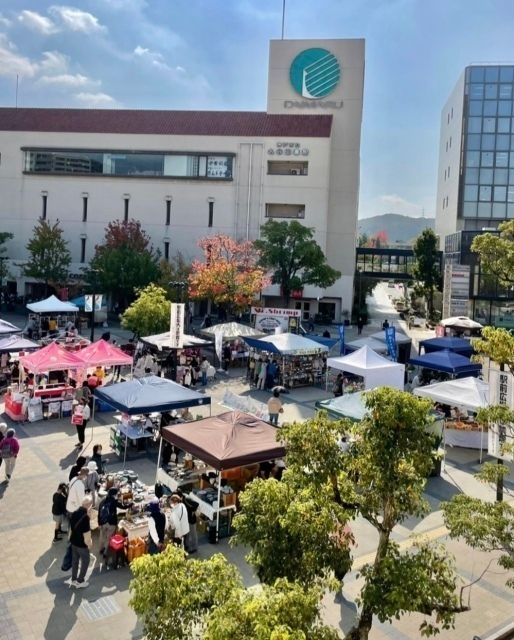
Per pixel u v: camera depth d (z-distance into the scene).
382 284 128.88
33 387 20.20
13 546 10.82
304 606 4.48
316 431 6.23
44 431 17.92
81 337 34.81
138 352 28.64
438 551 8.80
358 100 56.44
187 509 10.89
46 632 8.37
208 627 4.28
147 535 10.67
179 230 54.44
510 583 7.20
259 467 13.34
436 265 59.50
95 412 20.36
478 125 61.72
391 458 5.74
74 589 9.51
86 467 11.98
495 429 8.57
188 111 57.16
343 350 27.28
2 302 53.16
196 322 47.84
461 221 62.56
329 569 5.78
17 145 56.16
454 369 23.08
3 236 53.72
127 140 54.81
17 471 14.55
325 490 6.12
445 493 14.80
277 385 25.80
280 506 5.77
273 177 53.31
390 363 22.55
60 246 50.50
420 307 70.44
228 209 53.81
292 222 44.22
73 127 55.84
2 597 9.18
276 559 5.59
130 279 45.19
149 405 15.30
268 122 54.69
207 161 54.03
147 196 54.75
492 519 7.09
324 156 52.88
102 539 10.51
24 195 56.28
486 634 8.91
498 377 9.73
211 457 11.48
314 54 57.03
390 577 5.39
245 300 36.94
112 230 49.91
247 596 4.59
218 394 24.17
